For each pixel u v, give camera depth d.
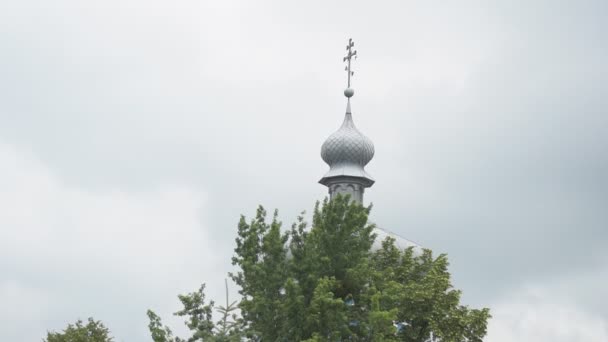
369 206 46.47
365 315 43.31
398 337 50.12
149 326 41.00
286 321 42.16
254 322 42.22
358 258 44.44
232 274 45.19
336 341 41.06
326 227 45.00
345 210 45.66
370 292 43.16
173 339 40.69
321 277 43.72
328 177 74.81
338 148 75.19
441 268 54.53
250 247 45.31
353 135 75.44
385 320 41.06
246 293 44.16
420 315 51.94
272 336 42.00
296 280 43.47
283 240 45.50
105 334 63.84
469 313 52.78
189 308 40.28
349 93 77.81
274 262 44.06
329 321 41.22
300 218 46.62
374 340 41.44
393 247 55.75
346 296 44.06
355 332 42.50
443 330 51.69
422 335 52.25
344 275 44.19
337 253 44.38
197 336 38.44
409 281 53.69
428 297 51.41
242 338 38.88
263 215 46.59
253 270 43.78
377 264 54.19
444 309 52.09
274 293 43.44
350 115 77.06
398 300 45.34
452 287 54.69
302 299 41.62
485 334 52.31
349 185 74.56
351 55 78.62
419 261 58.00
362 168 75.94
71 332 62.66
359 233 45.41
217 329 38.47
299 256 44.75
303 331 41.81
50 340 62.31
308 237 45.00
